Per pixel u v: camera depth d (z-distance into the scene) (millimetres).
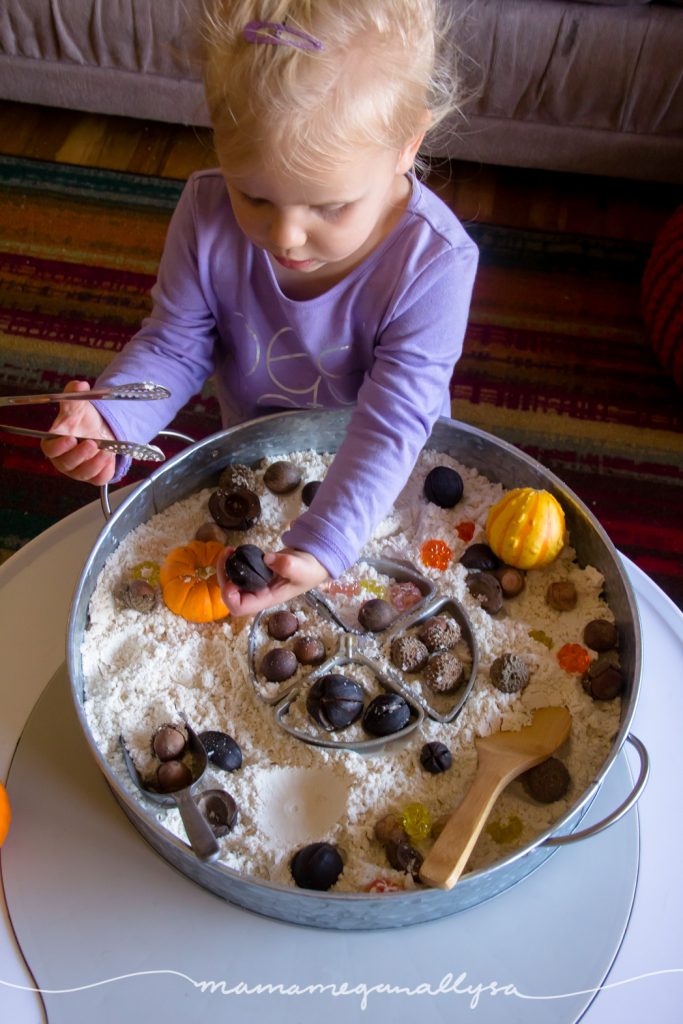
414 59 694
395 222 840
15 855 707
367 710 756
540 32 1521
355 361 933
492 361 1568
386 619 806
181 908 692
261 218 710
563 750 761
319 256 739
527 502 831
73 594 766
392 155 707
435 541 866
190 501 892
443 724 761
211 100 679
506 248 1705
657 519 1428
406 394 841
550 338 1602
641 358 1590
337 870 687
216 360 1043
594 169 1737
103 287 1618
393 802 726
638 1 1493
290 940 682
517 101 1636
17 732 765
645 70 1552
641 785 694
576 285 1667
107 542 809
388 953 678
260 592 742
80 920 684
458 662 790
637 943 688
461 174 1799
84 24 1622
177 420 1488
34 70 1723
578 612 834
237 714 769
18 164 1756
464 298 857
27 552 860
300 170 658
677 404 1544
